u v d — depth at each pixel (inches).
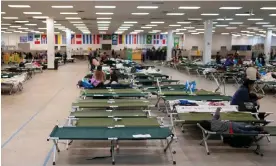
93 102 230.5
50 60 745.0
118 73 432.8
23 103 310.7
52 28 721.0
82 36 1386.6
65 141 180.9
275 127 174.2
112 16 642.2
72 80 522.3
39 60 827.4
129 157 159.5
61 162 151.9
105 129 156.9
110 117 184.5
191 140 189.8
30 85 455.2
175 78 582.9
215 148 174.9
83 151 168.9
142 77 418.9
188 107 206.7
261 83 393.4
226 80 541.0
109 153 165.8
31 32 1326.3
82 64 986.7
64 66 882.1
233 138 175.8
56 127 159.2
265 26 906.1
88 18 692.1
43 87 433.4
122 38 1400.1
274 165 149.8
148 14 599.2
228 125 163.9
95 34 1391.5
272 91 419.8
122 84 342.0
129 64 612.1
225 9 512.1
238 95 207.8
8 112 266.5
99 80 345.1
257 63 640.4
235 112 197.6
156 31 1190.9
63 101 322.7
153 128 159.8
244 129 165.6
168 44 1070.4
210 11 543.8
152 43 1413.6
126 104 221.6
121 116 186.9
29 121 234.2
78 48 1380.4
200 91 288.2
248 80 207.5
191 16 633.6
